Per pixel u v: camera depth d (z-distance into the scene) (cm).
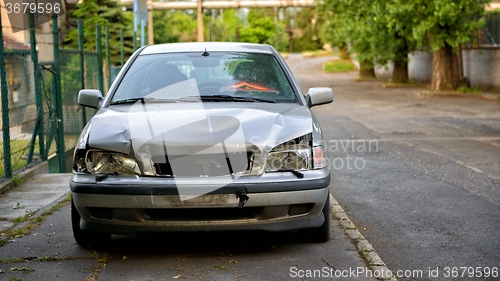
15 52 859
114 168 481
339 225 604
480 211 668
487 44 2778
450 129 1471
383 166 968
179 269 473
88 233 520
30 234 576
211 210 482
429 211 671
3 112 800
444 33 2536
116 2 2617
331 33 4444
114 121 509
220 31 6856
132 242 553
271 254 511
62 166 1030
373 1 2625
